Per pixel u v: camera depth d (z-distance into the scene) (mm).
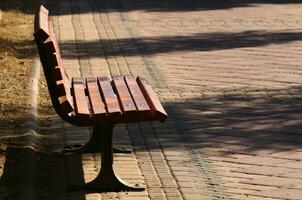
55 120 16016
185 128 15641
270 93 18609
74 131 15281
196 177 12820
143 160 13641
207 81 19781
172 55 23047
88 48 24078
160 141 14750
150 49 24000
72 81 14375
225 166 13414
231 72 20828
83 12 32250
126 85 13695
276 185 12523
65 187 12289
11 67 20688
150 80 19797
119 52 23500
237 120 16266
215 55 23109
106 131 12156
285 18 31172
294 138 15078
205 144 14609
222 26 28750
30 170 12828
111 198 11844
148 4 35312
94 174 12852
